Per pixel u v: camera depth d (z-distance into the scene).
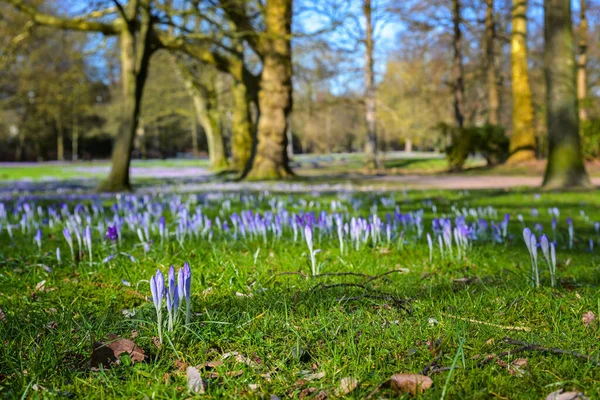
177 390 2.03
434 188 17.44
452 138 33.31
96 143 88.38
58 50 30.39
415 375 1.99
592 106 29.33
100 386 2.02
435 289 3.49
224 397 1.96
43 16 18.34
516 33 28.97
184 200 12.12
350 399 1.90
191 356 2.35
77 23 18.55
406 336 2.47
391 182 22.23
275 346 2.46
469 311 2.93
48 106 34.47
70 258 4.79
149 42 18.28
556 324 2.64
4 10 22.50
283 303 3.07
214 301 3.24
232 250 5.08
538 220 7.89
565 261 4.62
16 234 6.85
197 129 91.75
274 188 17.61
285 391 2.01
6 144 79.50
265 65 24.86
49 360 2.23
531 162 28.12
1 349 2.35
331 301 3.07
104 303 3.30
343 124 83.75
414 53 40.66
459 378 2.03
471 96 53.38
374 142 38.25
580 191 13.91
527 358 2.20
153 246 5.16
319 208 9.64
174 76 43.81
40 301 3.35
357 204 9.80
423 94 43.69
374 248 5.03
